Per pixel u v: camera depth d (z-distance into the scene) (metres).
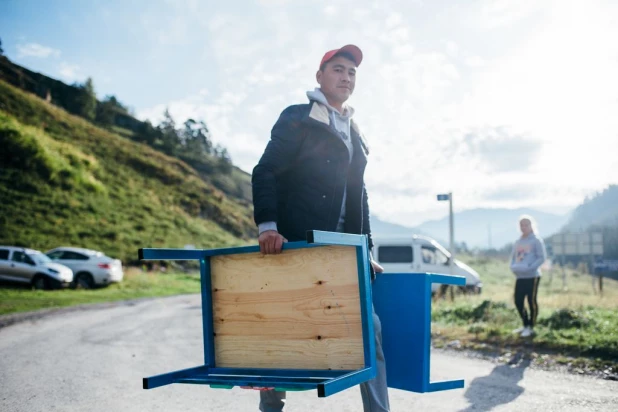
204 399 5.18
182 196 70.69
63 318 13.36
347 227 3.28
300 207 3.09
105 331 10.75
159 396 5.28
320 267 2.70
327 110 3.15
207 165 109.75
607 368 6.64
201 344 8.98
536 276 8.84
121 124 110.81
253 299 2.92
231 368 2.97
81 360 7.25
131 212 55.66
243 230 72.06
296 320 2.78
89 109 98.12
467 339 9.16
